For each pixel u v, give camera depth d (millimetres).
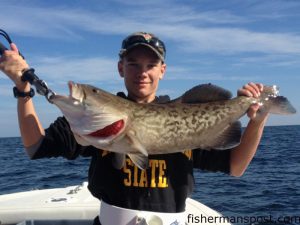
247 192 2938
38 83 818
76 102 814
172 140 892
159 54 936
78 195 1580
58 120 956
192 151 1005
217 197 2744
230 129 947
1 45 850
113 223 899
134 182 901
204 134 919
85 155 964
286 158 5820
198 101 943
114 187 906
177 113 902
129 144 839
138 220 883
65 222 1326
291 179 3623
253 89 974
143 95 952
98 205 1413
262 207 2424
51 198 1548
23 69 837
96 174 930
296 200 2631
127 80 954
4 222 1384
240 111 959
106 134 822
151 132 872
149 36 948
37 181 3770
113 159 897
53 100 813
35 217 1381
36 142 901
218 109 938
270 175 3936
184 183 935
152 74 943
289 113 965
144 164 829
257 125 976
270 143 10773
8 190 3354
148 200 896
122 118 835
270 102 973
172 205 913
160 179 910
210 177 3729
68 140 922
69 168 4836
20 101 871
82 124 824
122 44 973
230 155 1001
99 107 822
